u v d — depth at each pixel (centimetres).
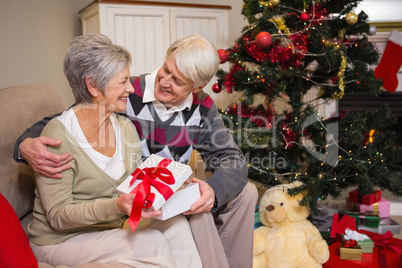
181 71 138
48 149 119
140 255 114
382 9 303
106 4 262
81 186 125
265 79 210
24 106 150
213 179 143
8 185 129
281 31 212
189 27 280
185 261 127
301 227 184
